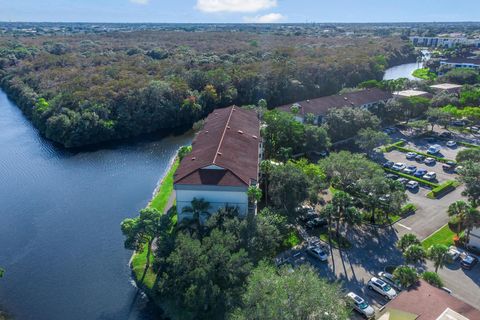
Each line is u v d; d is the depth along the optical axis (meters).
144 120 118.88
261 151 80.38
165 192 75.88
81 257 58.78
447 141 101.12
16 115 137.62
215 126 80.75
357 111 99.56
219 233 47.25
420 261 51.59
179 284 44.62
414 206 68.19
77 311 48.41
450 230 60.31
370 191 61.97
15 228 66.69
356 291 47.53
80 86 130.12
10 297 51.03
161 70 157.75
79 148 106.69
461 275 50.19
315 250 54.09
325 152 90.88
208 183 56.56
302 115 101.88
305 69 154.50
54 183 83.88
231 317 39.47
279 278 38.75
